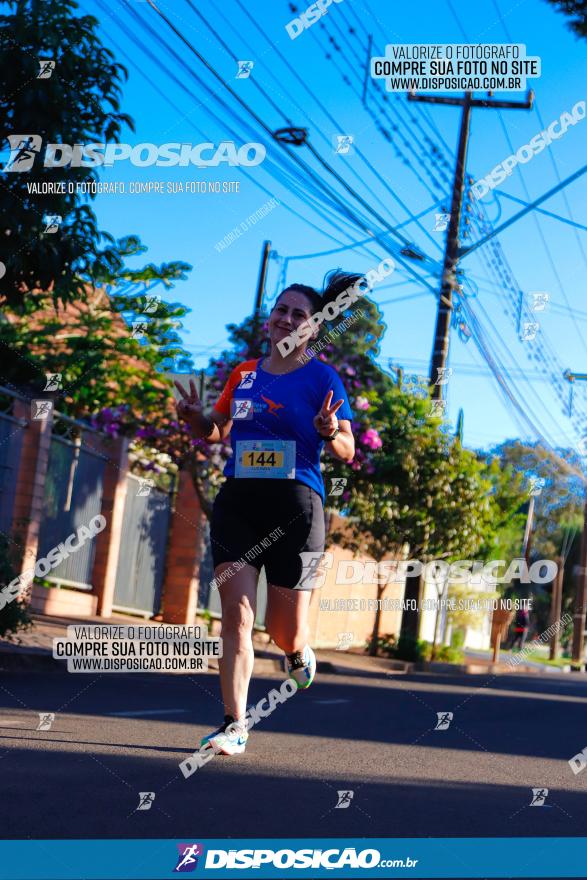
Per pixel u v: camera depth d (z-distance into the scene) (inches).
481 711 422.6
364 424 669.9
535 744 302.5
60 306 749.3
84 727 236.5
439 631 1316.4
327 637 935.0
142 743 215.8
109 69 374.9
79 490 586.9
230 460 195.0
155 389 635.5
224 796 162.6
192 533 691.4
